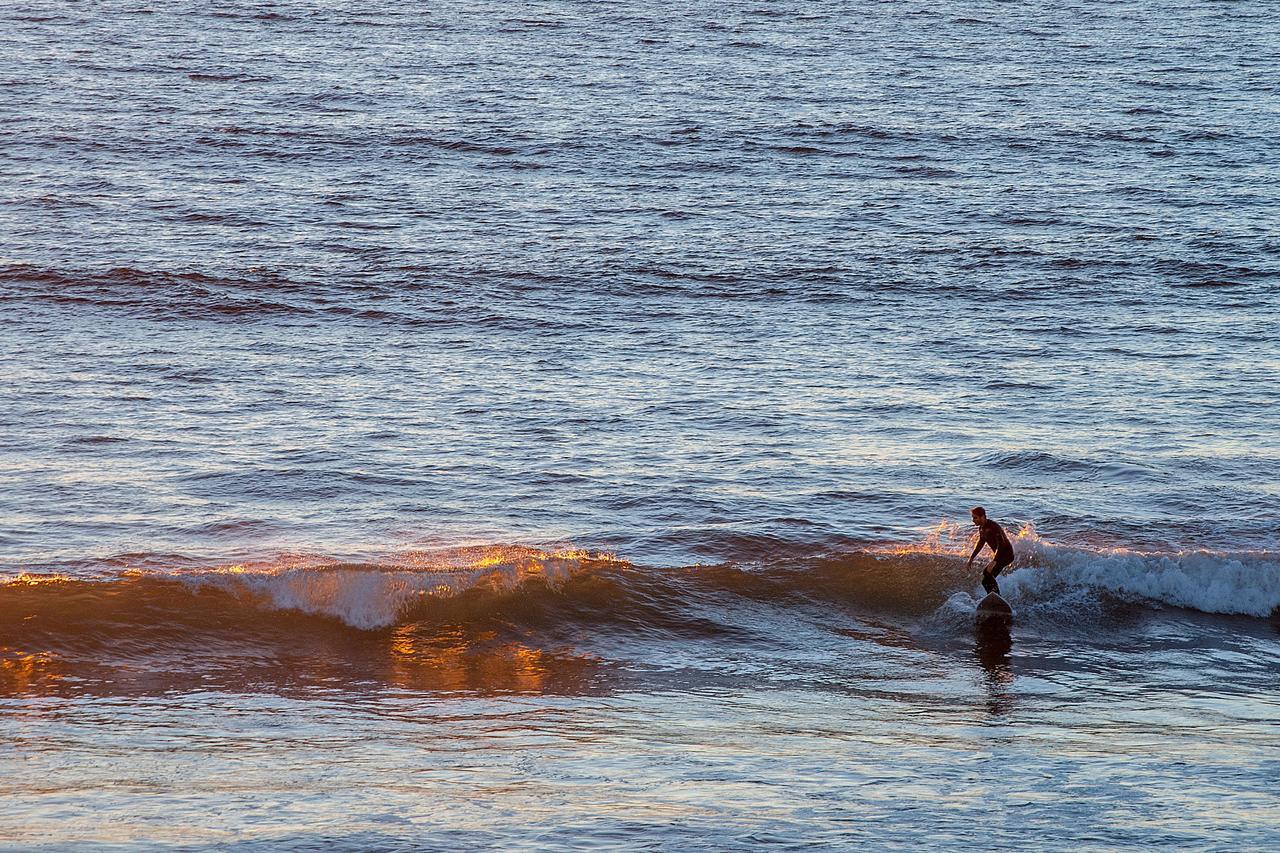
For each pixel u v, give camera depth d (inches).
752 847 1504.7
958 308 6018.7
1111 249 7091.5
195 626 2637.8
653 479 3681.1
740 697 2406.5
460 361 4997.5
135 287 5861.2
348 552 3112.7
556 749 2012.8
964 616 2908.5
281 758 1943.9
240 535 3203.7
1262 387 4776.1
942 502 3555.6
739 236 7194.9
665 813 1636.3
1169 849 1515.7
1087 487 3693.4
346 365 4891.7
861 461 3887.8
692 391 4640.8
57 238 6540.4
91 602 2662.4
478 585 2861.7
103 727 2119.8
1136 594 3021.7
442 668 2549.2
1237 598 3011.8
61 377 4564.5
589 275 6387.8
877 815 1638.8
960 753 1989.4
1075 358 5196.9
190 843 1489.9
